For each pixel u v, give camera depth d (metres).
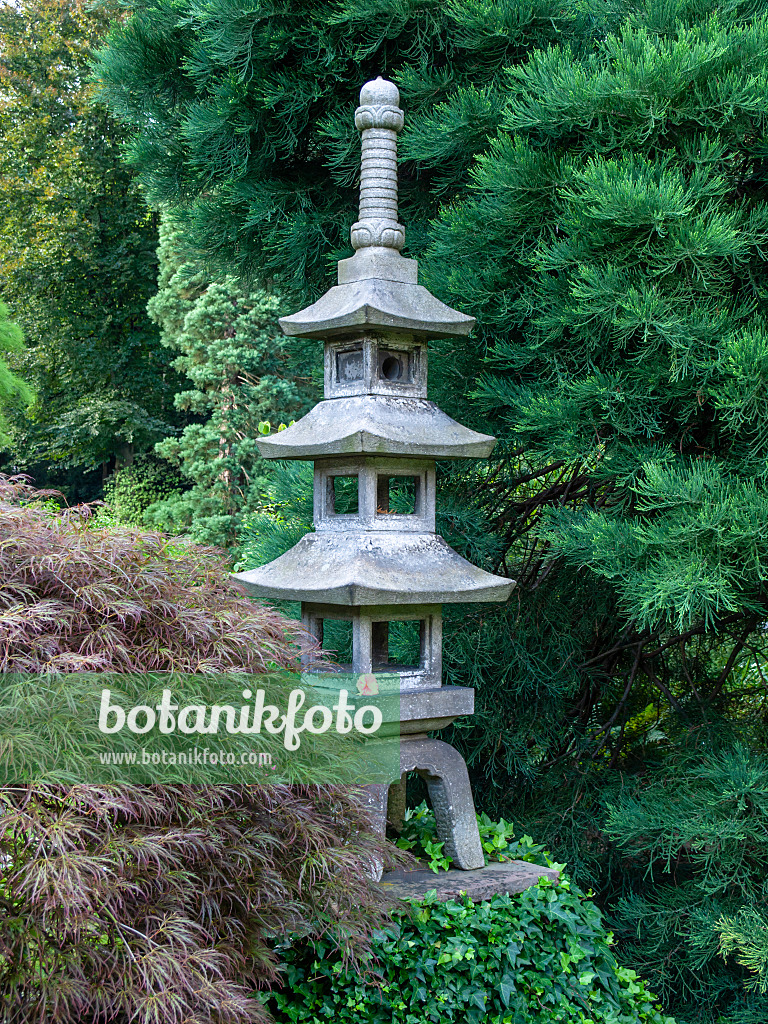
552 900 2.65
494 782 3.91
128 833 1.66
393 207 2.81
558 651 4.04
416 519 2.74
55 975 1.52
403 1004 2.28
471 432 2.74
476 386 3.67
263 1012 1.75
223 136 4.24
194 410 12.12
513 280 3.52
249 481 11.34
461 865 2.73
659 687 4.11
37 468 15.47
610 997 2.65
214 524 11.02
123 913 1.63
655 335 3.03
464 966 2.38
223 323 11.63
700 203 3.06
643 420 3.13
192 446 11.73
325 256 4.36
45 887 1.42
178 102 4.64
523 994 2.47
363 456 2.63
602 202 2.87
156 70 4.54
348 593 2.39
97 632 1.77
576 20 3.80
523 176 3.25
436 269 3.69
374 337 2.66
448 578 2.61
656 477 2.81
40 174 13.38
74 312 14.03
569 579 4.04
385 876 2.66
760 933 2.94
